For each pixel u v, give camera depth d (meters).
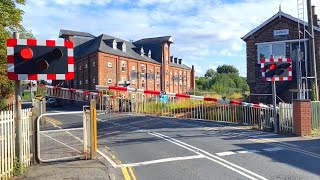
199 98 22.00
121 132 17.61
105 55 54.75
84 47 60.41
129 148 13.01
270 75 16.77
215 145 13.30
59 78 8.74
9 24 16.69
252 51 29.59
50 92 35.97
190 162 10.36
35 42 8.62
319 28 26.88
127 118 24.58
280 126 17.28
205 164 10.06
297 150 12.26
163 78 71.19
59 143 14.03
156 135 16.19
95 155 11.00
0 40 15.26
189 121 22.73
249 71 29.62
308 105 16.27
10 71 8.50
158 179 8.48
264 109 19.55
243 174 8.86
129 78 60.44
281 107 17.34
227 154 11.50
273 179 8.36
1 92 20.11
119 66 57.69
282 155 11.34
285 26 28.17
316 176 8.59
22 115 9.38
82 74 57.72
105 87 21.56
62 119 26.77
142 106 28.50
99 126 20.41
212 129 18.44
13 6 16.75
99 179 8.28
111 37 60.69
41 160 10.29
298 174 8.80
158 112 27.41
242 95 39.81
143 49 68.50
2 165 8.14
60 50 8.71
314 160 10.54
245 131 17.70
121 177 8.73
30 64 8.57
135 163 10.36
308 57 26.92
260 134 16.59
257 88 29.05
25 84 22.52
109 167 9.67
